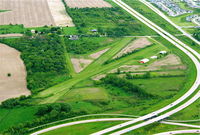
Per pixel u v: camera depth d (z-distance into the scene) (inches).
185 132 7480.3
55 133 7362.2
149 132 7440.9
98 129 7539.4
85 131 7460.6
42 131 7426.2
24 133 7317.9
